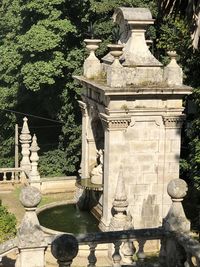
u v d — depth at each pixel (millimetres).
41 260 15789
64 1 42875
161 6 15617
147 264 16625
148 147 28078
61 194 34969
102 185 29375
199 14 14336
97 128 31422
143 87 27109
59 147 49688
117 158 27609
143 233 16438
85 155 31797
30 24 46031
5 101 50125
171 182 16641
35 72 42750
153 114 27766
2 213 26469
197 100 31625
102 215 28656
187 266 15523
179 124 28359
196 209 33812
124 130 27484
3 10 54250
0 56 48000
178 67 28031
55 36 42531
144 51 28438
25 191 15805
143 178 28234
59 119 48812
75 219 30172
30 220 15805
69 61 43875
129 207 28234
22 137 37281
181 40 34062
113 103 26922
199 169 31297
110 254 24094
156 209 28625
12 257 20969
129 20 28219
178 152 28578
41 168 48469
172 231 16281
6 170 37219
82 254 24531
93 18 43625
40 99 49906
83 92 31516
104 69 30219
